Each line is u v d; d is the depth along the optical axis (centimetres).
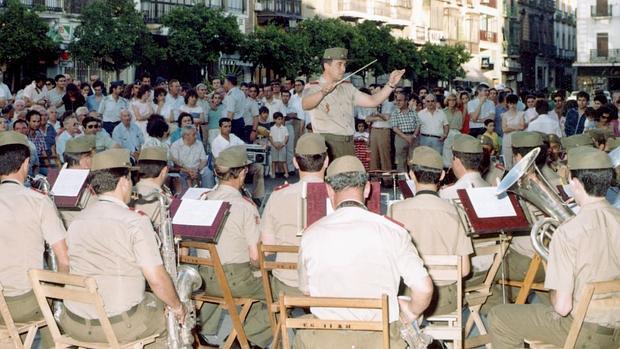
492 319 568
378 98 872
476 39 7219
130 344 538
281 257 643
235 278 678
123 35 3272
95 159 544
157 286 528
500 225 610
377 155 1784
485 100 1991
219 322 796
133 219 534
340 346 471
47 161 1372
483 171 841
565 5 9344
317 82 862
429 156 616
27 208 589
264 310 699
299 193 636
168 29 3966
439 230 605
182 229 627
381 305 443
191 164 1395
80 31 3266
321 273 470
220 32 3691
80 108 1531
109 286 530
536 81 8500
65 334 570
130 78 3806
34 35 3069
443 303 617
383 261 466
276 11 4900
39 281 531
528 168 582
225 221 671
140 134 1519
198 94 1883
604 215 503
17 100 1588
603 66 6900
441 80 5559
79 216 546
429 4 6500
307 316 485
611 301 498
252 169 1462
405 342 474
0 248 583
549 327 540
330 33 4416
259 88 2228
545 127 1584
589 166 503
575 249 498
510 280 721
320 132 865
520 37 8100
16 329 566
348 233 470
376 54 4809
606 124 1416
